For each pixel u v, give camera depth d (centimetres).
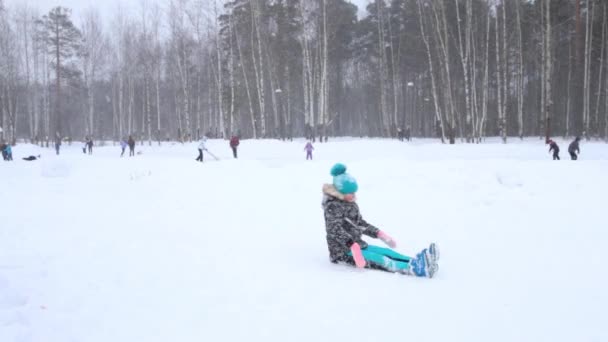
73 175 1391
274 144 2983
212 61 4372
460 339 286
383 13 4303
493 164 1104
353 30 5025
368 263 460
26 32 5031
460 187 938
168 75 5119
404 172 1079
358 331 300
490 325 309
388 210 789
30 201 936
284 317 326
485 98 3556
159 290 387
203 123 6241
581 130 4181
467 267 459
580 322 312
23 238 588
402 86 5156
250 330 303
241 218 753
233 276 429
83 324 315
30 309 343
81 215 776
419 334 294
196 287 395
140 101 6125
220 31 4019
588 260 469
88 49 5034
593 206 743
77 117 7050
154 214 789
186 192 1040
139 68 4856
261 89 3612
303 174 1234
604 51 3878
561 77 4491
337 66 5300
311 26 3672
